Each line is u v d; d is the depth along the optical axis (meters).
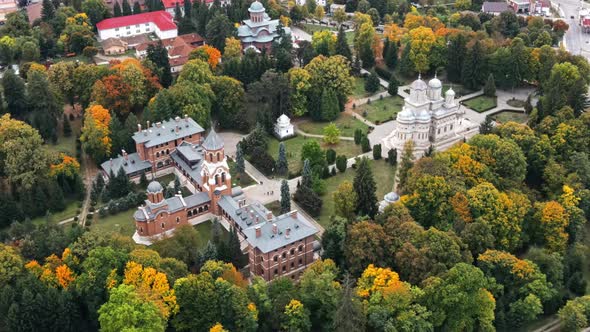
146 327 170.88
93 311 184.62
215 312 181.12
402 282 189.50
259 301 187.88
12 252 194.25
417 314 184.75
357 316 174.38
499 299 199.12
